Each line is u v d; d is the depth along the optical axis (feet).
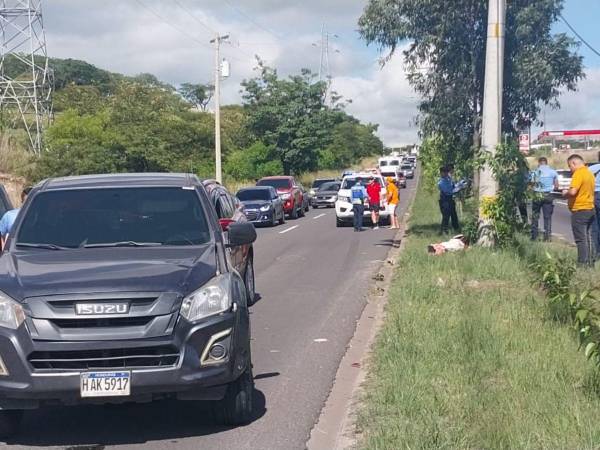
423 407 21.43
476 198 62.39
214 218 25.52
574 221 44.93
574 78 60.80
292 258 64.80
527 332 28.66
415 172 309.63
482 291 38.83
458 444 18.62
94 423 23.30
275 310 40.93
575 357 24.91
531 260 47.16
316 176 213.46
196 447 21.02
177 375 20.11
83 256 22.82
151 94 150.82
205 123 161.17
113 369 19.92
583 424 19.08
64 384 19.83
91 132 128.77
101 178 27.25
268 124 195.62
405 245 65.36
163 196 25.88
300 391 25.90
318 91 194.18
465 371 24.43
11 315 20.15
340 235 85.92
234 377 21.13
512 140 53.67
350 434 21.15
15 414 21.99
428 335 29.32
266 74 196.75
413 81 64.75
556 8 59.21
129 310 20.08
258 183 122.83
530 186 53.98
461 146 67.21
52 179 27.48
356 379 26.68
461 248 53.67
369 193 93.71
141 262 21.99
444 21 60.80
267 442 21.20
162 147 126.52
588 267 42.24
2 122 134.10
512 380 23.15
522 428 19.11
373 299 43.01
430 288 40.04
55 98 187.32
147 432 22.36
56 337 19.85
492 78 52.70
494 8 51.90
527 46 59.98
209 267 22.04
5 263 22.61
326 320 37.86
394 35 62.54
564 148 256.32
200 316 20.61
